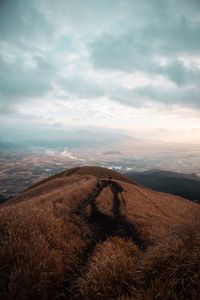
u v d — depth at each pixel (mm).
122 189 43250
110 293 6645
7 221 9859
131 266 7520
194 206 46031
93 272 7574
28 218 10914
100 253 10305
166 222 24172
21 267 7059
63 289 7660
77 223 15523
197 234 7297
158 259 7016
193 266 6199
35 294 6465
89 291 6762
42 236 9797
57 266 8164
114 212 23578
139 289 6535
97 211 21844
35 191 42781
